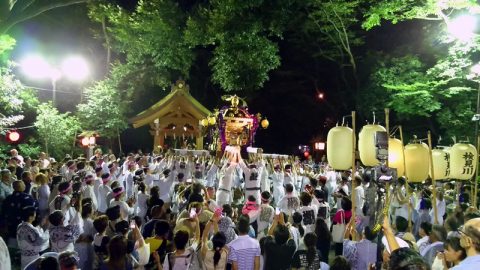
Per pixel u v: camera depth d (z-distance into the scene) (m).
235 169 13.38
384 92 23.64
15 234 9.93
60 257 5.19
